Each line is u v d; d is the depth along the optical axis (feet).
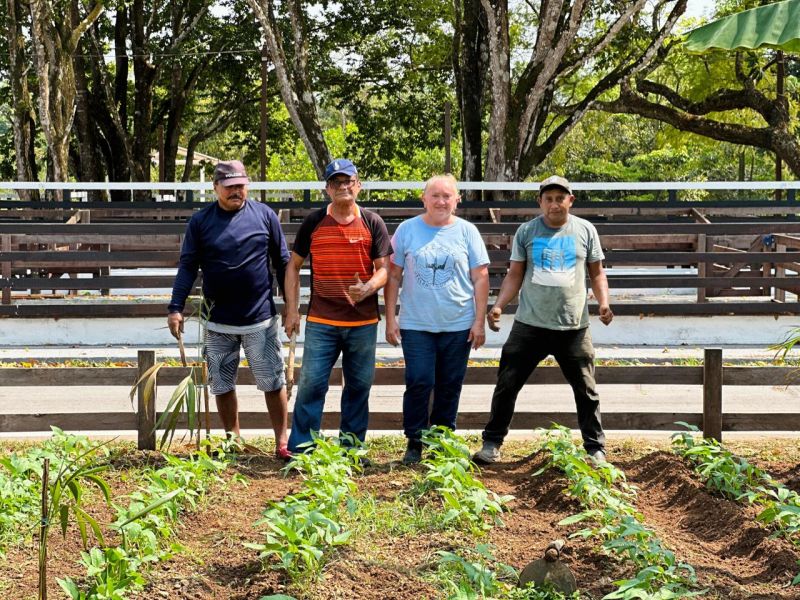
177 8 108.06
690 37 22.02
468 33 85.76
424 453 23.81
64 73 88.22
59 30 89.56
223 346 23.45
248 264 22.95
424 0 96.58
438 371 23.34
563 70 79.15
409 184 51.67
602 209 60.80
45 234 44.14
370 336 23.07
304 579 15.74
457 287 22.86
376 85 114.32
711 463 21.45
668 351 42.68
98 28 112.37
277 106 126.00
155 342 44.75
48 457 20.98
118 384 24.38
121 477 19.49
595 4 87.61
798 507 17.75
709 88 104.53
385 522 18.70
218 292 23.03
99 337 44.62
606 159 163.12
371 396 34.68
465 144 87.66
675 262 45.11
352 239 22.63
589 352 23.18
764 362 37.99
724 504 20.11
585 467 19.71
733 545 18.26
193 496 20.01
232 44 111.34
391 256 23.27
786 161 92.63
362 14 107.96
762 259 44.52
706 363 25.11
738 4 101.45
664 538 18.38
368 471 22.80
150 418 24.14
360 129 116.98
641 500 21.43
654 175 161.99
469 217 59.47
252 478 22.33
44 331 44.50
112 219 59.67
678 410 32.24
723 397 34.27
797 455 25.14
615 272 62.85
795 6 20.90
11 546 17.57
